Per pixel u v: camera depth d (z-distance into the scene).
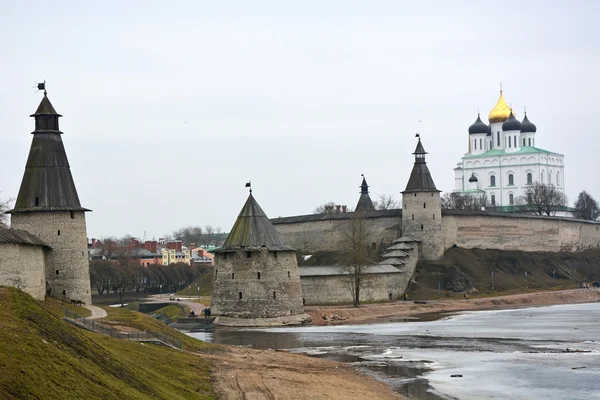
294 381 62.44
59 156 102.19
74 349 48.03
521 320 116.75
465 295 156.00
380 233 178.88
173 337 76.81
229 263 121.62
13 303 48.38
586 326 106.25
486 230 184.75
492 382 65.50
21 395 37.41
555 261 193.00
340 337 97.38
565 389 62.31
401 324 113.69
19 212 99.69
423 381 66.19
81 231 101.44
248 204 125.06
